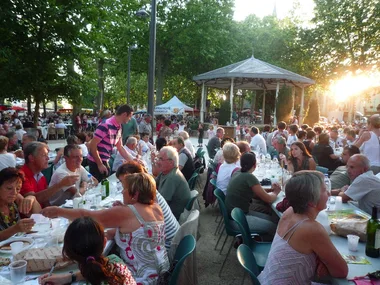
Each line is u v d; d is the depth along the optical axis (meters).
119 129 5.68
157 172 5.57
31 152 3.97
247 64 19.48
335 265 2.19
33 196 3.50
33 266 2.17
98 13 8.91
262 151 9.96
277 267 2.29
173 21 28.22
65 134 23.55
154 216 2.65
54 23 7.63
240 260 2.40
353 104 34.00
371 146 6.50
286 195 2.37
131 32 27.75
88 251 1.59
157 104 30.39
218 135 10.48
